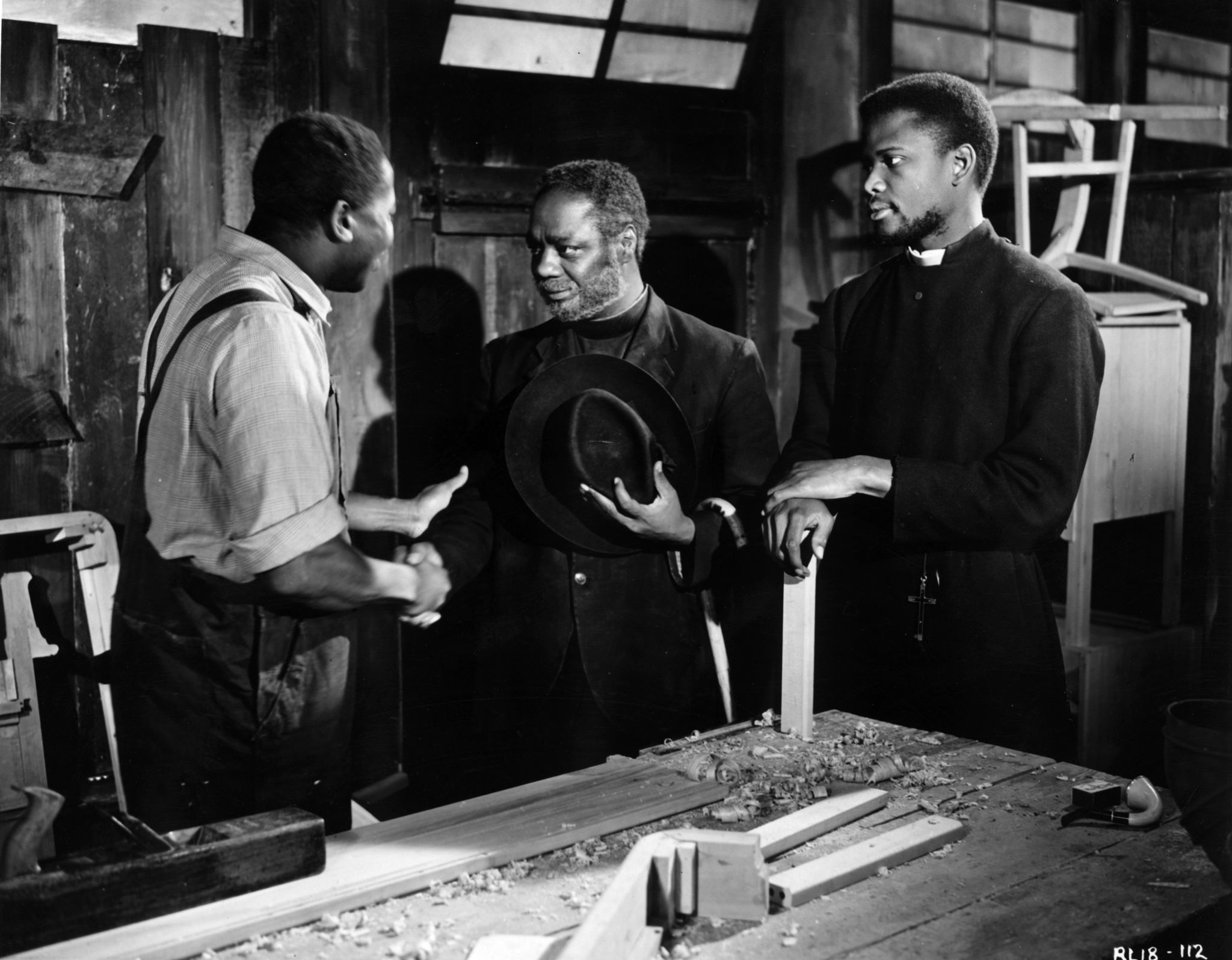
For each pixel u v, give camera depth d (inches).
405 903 46.6
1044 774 60.8
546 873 49.1
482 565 85.0
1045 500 75.2
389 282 109.3
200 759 64.6
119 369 96.0
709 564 83.0
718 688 88.4
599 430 83.7
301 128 61.8
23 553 92.2
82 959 41.2
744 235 130.0
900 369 83.3
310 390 58.4
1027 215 119.1
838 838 52.5
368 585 60.7
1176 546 129.9
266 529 56.3
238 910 44.8
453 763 117.4
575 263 82.1
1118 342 119.3
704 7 123.6
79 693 94.8
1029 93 119.4
